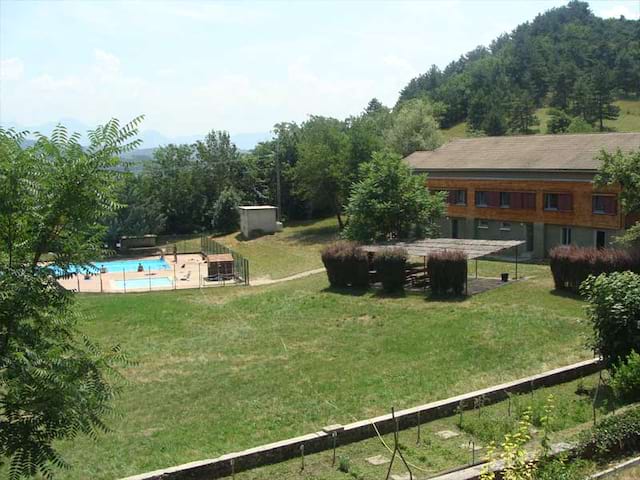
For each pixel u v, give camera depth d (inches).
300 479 485.7
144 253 2817.4
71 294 377.4
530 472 382.3
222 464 500.1
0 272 341.1
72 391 339.0
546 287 1374.3
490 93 5674.2
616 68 5954.7
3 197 343.3
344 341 1099.3
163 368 987.9
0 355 331.3
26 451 337.4
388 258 1482.5
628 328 633.0
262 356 1035.9
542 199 1861.5
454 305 1295.5
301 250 2532.0
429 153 2362.2
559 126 4778.5
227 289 1819.6
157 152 3410.4
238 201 3280.0
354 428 557.6
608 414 550.0
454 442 544.1
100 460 595.2
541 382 688.4
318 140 2933.1
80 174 357.7
